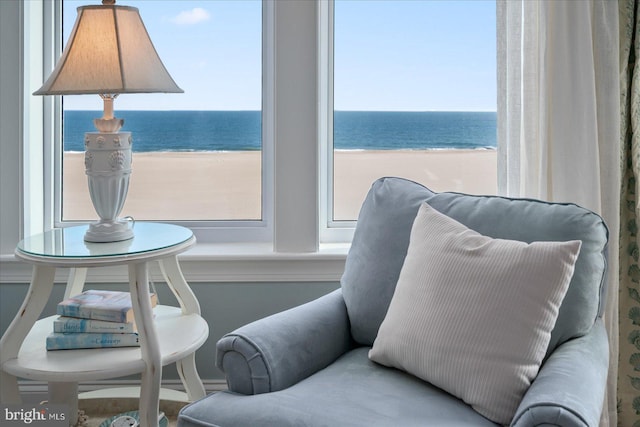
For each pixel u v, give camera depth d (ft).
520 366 5.12
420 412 5.09
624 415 8.40
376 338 6.18
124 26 6.50
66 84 6.23
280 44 8.29
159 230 7.43
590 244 5.89
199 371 8.71
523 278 5.30
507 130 8.11
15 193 8.42
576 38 7.76
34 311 6.54
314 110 8.36
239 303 8.63
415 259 5.94
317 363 6.20
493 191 9.23
